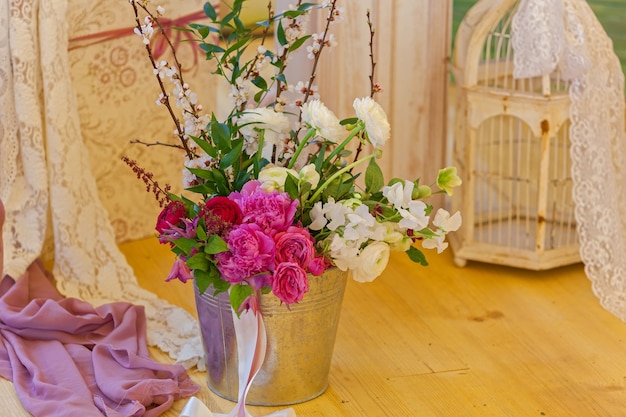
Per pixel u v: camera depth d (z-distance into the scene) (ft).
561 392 7.61
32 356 7.75
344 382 7.75
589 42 9.05
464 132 9.68
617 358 8.14
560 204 11.01
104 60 9.89
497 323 8.78
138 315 8.50
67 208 9.25
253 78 7.29
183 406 7.36
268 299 6.91
